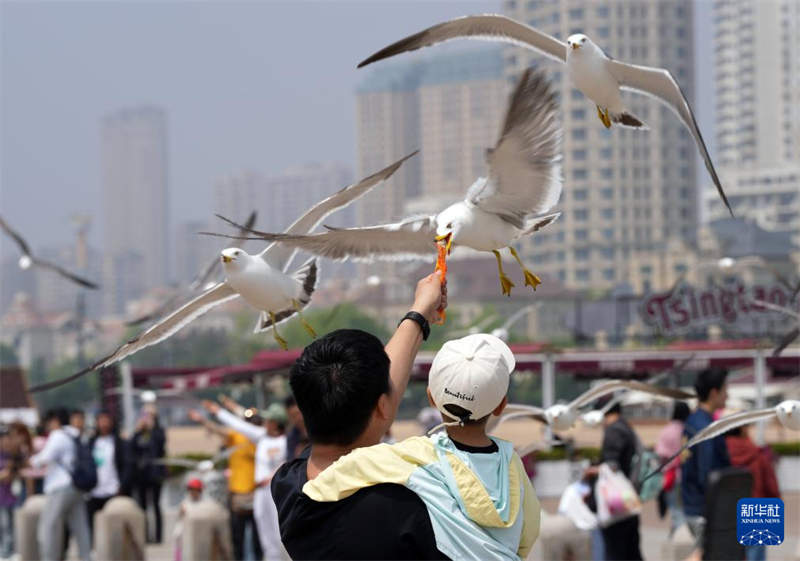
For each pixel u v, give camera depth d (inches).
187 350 5762.8
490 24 227.6
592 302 1195.9
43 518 559.8
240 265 209.2
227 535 536.7
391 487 154.9
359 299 5059.1
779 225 7824.8
